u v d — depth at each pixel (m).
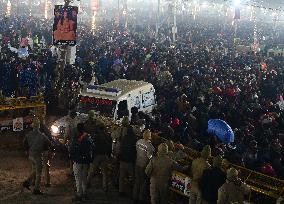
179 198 10.65
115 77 24.31
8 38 34.31
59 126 14.27
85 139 10.60
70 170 12.86
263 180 9.83
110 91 14.72
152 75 24.30
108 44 39.47
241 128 14.74
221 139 12.64
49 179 11.83
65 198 11.20
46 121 16.77
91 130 11.69
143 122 12.98
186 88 20.09
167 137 12.83
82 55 30.09
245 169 10.12
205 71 27.03
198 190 9.12
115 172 12.03
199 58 34.19
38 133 11.02
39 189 11.30
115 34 56.53
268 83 23.92
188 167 9.85
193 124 15.13
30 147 11.00
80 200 10.98
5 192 11.33
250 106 18.55
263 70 31.31
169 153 9.97
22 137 14.83
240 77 25.92
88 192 11.62
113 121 13.77
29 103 15.25
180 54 35.88
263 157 11.89
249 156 12.17
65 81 19.94
